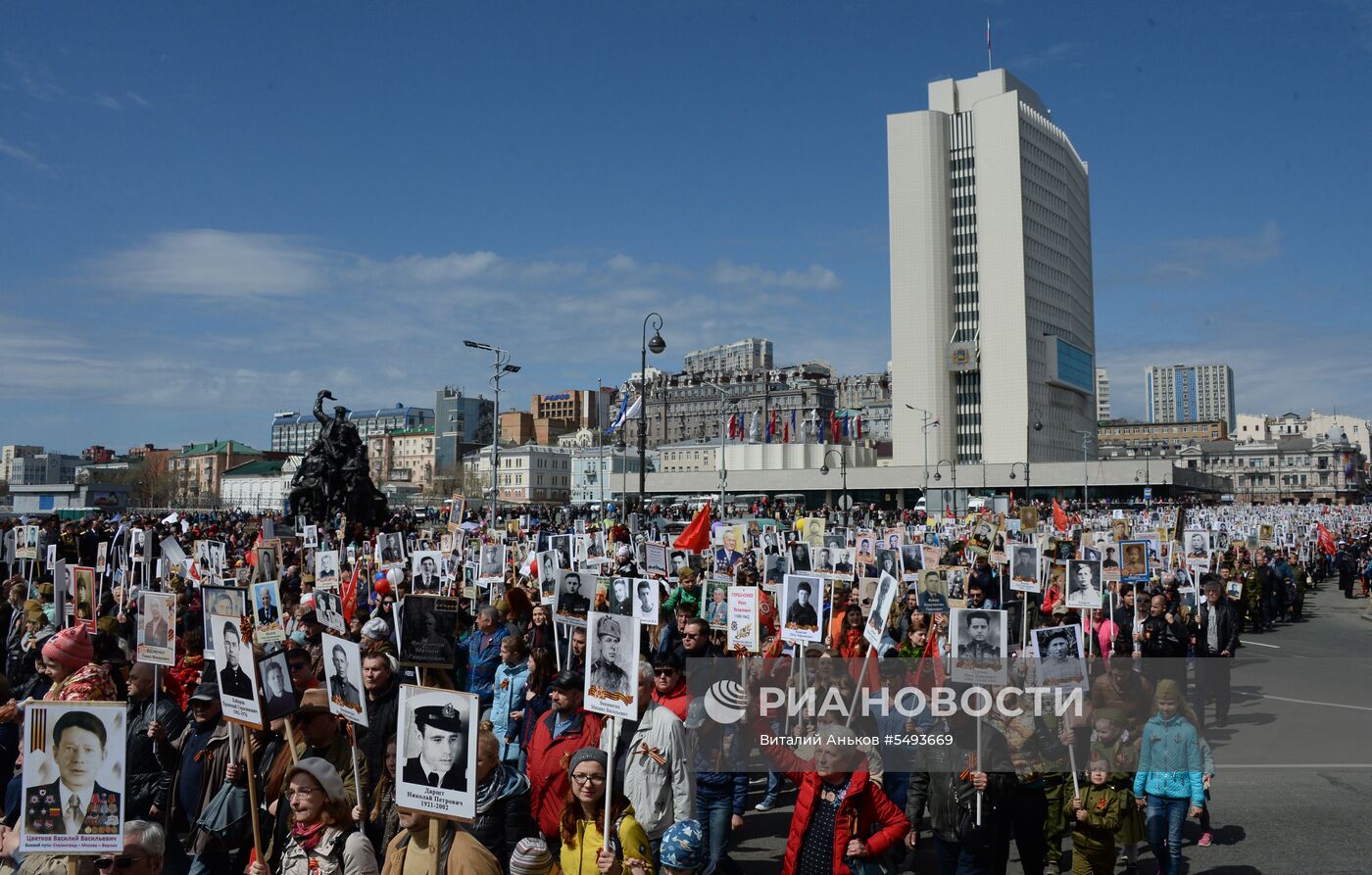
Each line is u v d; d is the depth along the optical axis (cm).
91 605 1430
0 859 691
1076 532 3462
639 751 789
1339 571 5097
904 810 880
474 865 613
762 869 980
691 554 2161
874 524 7025
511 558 2305
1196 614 1788
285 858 650
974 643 838
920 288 15450
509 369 4453
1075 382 16262
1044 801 843
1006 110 15175
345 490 4903
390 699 817
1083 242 18188
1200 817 1051
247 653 743
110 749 607
